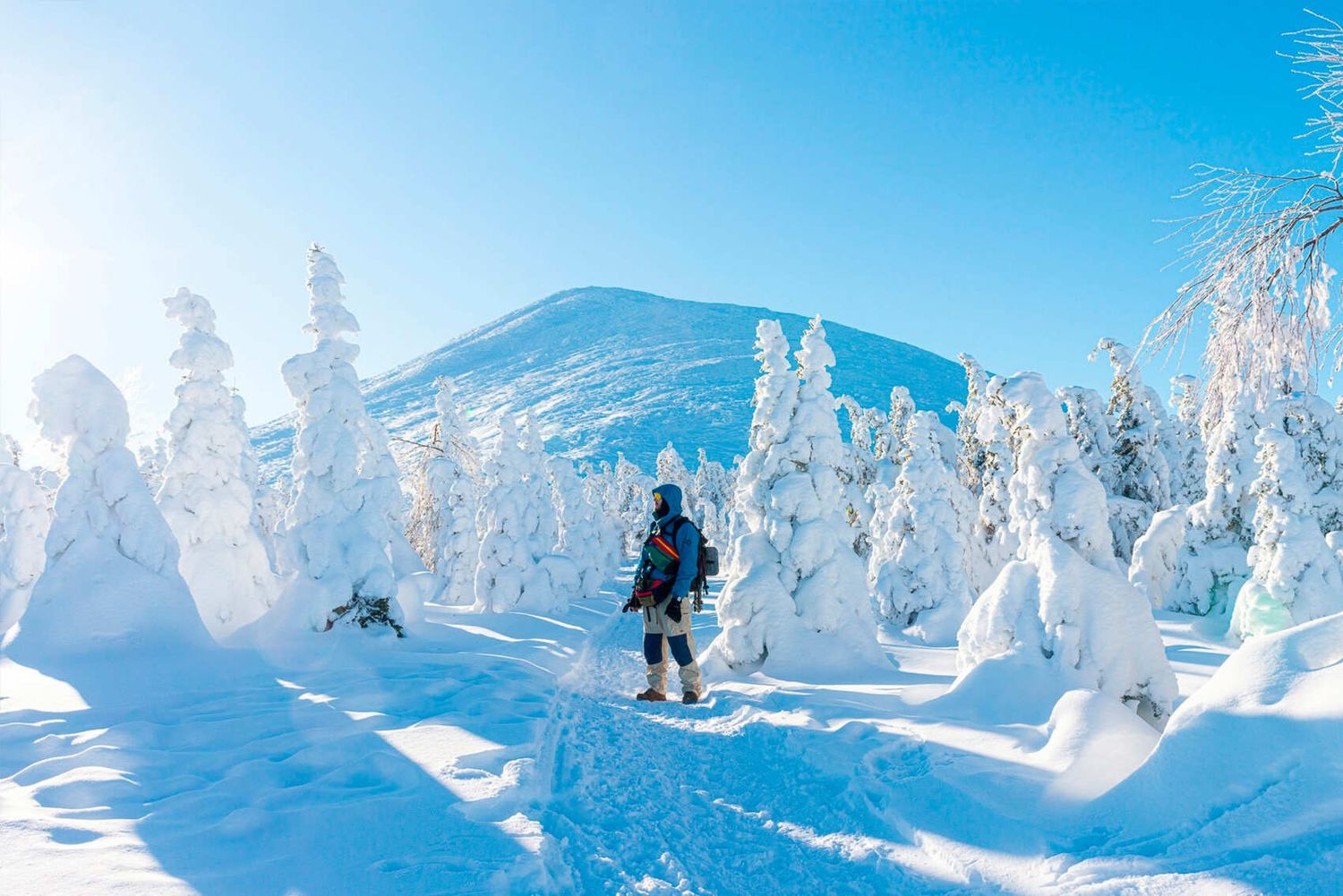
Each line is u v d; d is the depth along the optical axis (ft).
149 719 18.81
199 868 9.50
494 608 60.64
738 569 31.24
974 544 68.74
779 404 32.89
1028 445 21.71
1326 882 7.33
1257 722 9.66
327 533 34.47
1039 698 17.90
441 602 81.00
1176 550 62.80
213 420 40.09
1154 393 89.10
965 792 12.38
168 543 30.58
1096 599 19.08
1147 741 13.69
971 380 90.38
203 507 38.91
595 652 39.55
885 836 11.78
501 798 12.29
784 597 29.48
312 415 36.11
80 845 10.15
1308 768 8.77
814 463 32.07
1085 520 20.24
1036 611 20.07
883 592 58.90
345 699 20.36
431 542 95.71
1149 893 8.29
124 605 28.35
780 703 22.07
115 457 30.71
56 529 29.53
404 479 102.58
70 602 28.12
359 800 11.74
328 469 35.42
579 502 84.53
